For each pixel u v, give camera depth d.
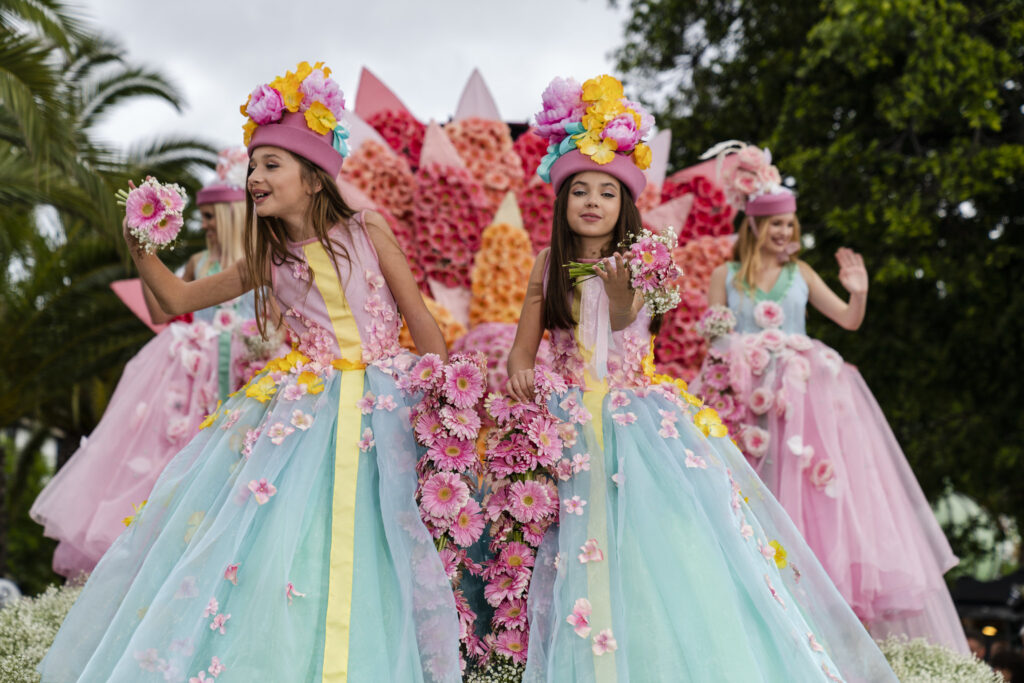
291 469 2.67
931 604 4.31
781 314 4.52
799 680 2.50
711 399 4.49
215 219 4.82
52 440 16.11
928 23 8.27
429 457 2.75
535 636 2.58
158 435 4.56
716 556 2.60
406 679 2.39
